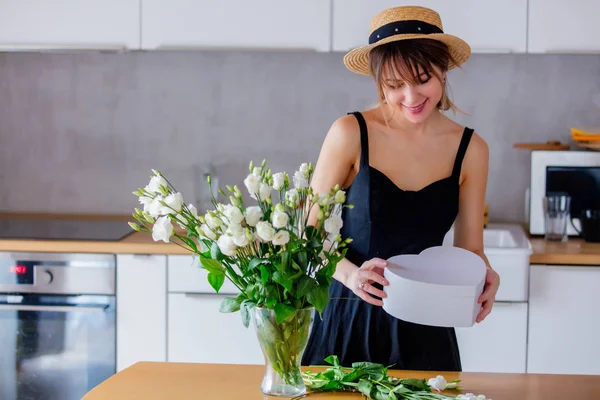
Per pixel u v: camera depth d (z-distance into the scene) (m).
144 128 3.83
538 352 3.13
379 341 2.08
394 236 2.12
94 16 3.42
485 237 3.50
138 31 3.41
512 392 1.70
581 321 3.11
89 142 3.86
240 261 1.60
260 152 3.80
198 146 3.82
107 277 3.21
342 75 3.73
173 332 3.23
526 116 3.70
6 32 3.44
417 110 1.98
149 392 1.67
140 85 3.81
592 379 1.81
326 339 2.12
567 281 3.10
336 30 3.36
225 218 1.54
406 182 2.13
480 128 3.72
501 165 3.73
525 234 3.43
